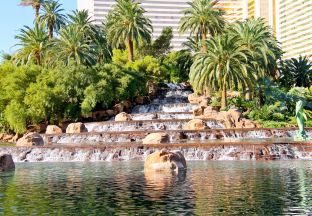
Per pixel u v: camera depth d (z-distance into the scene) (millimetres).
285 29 177125
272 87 67188
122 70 75375
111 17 85875
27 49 79250
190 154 34562
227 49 59688
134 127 54406
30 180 21828
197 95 75875
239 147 34375
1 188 18812
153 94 83188
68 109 66750
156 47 105125
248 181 19969
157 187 18359
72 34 74375
